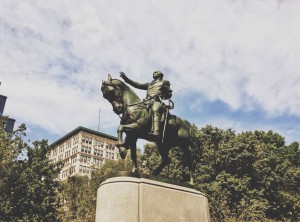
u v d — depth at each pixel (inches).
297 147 1274.6
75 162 2970.0
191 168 318.7
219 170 911.0
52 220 987.3
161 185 255.1
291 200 908.0
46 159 1050.1
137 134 279.6
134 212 229.5
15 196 895.7
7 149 909.8
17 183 893.2
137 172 261.9
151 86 317.4
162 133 292.8
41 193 956.0
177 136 310.7
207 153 911.7
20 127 981.8
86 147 3058.6
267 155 952.9
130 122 277.9
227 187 829.8
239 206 799.1
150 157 964.6
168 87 317.7
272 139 1232.8
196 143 328.5
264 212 836.6
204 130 979.9
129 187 236.7
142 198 236.7
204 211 276.2
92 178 1295.5
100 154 3122.5
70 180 1390.3
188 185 283.9
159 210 242.1
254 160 895.7
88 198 1259.2
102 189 242.2
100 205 236.5
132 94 293.6
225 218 786.2
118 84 287.6
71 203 1288.1
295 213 907.4
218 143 947.3
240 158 881.5
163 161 314.3
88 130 3125.0
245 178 844.0
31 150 1032.8
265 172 880.3
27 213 912.3
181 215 255.1
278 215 897.5
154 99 300.5
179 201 259.9
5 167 885.8
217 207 806.5
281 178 904.9
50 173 1031.0
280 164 962.7
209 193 834.8
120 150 259.0
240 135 935.7
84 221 1238.9
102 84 287.1
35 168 991.0
